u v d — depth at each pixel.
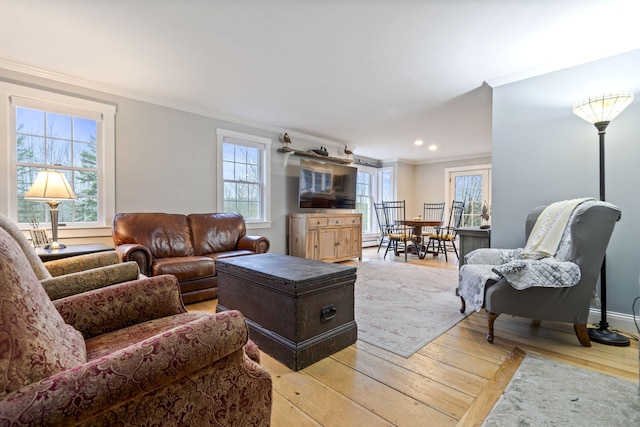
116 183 3.28
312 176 5.10
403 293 3.17
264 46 2.38
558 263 1.88
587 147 2.42
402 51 2.43
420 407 1.33
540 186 2.64
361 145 5.96
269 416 0.93
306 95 3.41
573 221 1.94
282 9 1.93
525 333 2.16
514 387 1.48
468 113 3.99
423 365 1.70
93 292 1.20
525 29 2.10
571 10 1.89
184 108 3.76
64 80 2.94
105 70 2.82
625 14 1.91
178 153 3.75
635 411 1.28
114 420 0.62
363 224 7.20
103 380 0.58
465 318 2.45
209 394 0.78
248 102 3.65
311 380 1.56
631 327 2.20
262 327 1.90
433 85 3.09
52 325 0.71
